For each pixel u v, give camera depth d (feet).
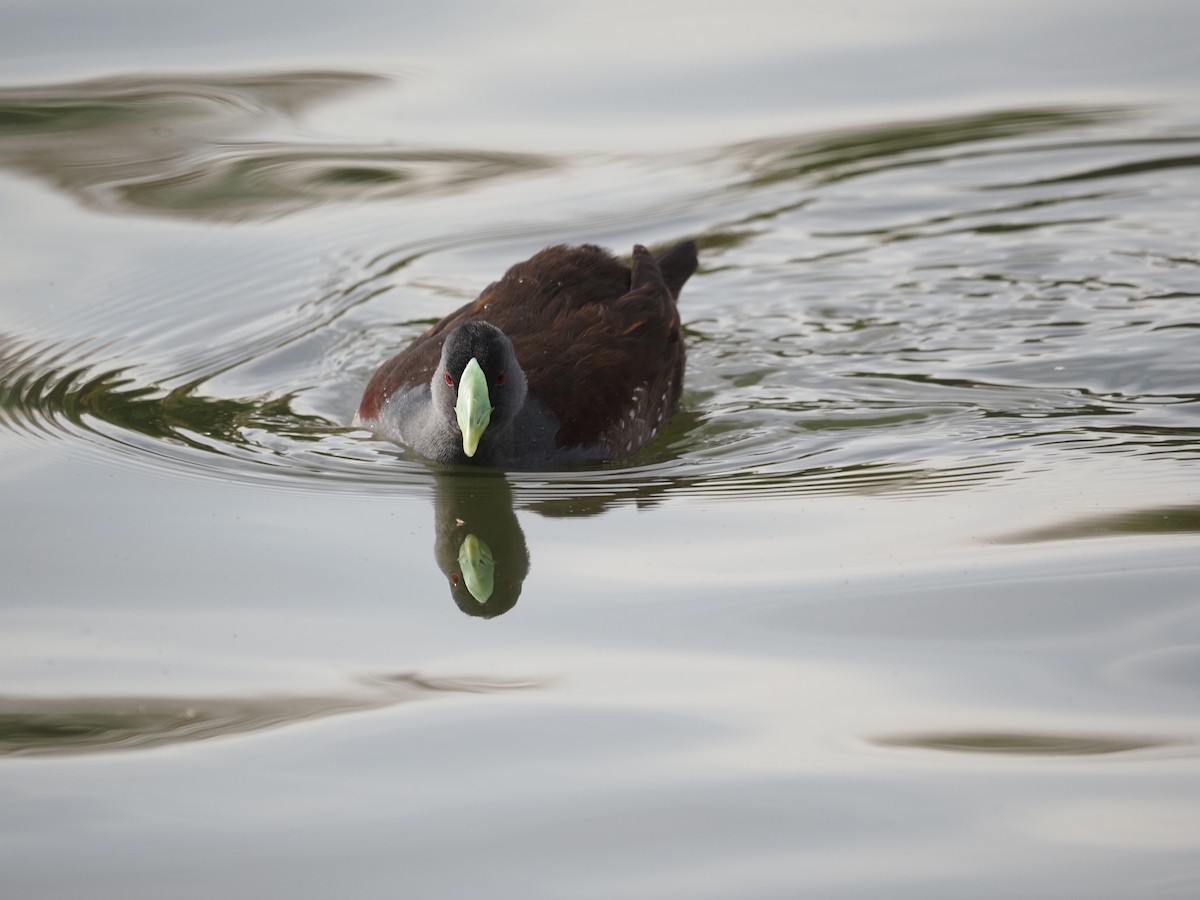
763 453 45.39
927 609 34.37
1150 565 36.04
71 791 28.25
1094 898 24.75
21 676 32.22
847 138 66.95
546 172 65.21
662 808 27.30
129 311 54.90
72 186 63.52
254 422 48.03
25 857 26.27
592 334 47.67
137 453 44.91
